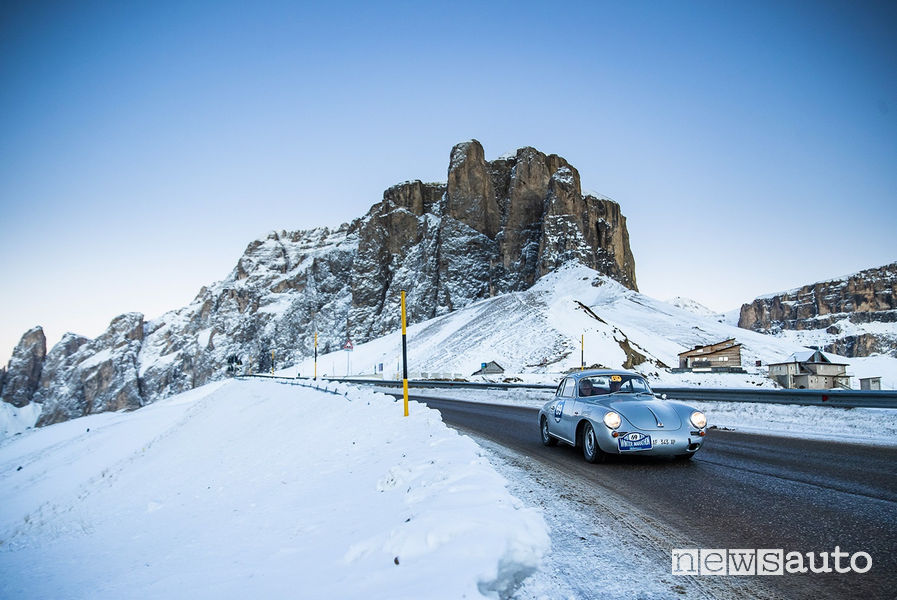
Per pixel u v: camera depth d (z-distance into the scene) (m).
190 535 8.24
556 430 9.90
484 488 4.95
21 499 28.02
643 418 7.80
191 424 36.41
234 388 49.53
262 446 19.30
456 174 172.75
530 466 8.22
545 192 166.62
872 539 4.37
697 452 8.98
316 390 29.34
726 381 44.28
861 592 3.38
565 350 59.00
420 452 7.71
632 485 6.67
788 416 13.18
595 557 4.09
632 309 104.75
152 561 6.79
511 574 3.50
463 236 165.25
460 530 3.75
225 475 15.81
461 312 125.31
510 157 185.62
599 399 8.83
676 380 46.12
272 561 4.68
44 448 55.81
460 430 13.75
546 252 147.12
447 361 70.12
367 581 3.33
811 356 45.84
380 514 5.23
